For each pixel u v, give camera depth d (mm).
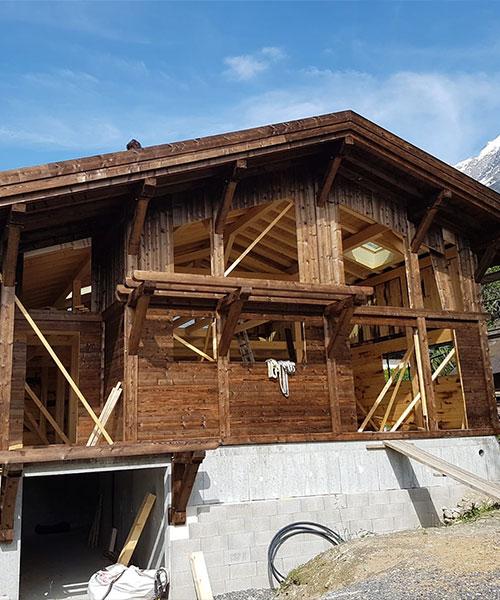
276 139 9773
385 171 11391
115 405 9453
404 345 13859
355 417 10570
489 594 5609
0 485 7480
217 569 8461
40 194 8086
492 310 27594
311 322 10625
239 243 13547
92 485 15188
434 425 11133
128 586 7684
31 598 8367
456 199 11734
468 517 10031
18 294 10008
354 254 14391
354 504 9711
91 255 10984
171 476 8273
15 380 9891
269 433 9836
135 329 8945
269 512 9039
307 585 7395
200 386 9539
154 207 9773
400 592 6051
